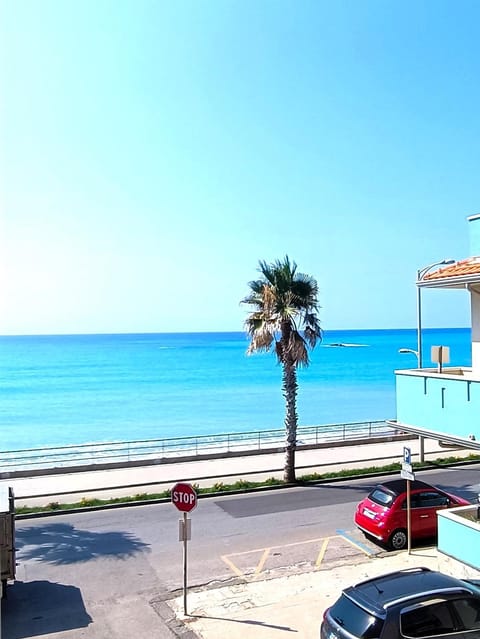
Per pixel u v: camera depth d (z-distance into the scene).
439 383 12.20
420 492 15.19
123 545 15.20
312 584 12.41
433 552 14.41
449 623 8.11
